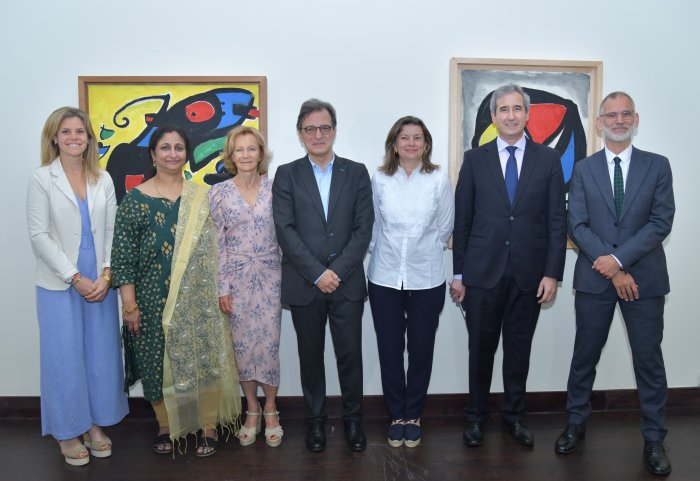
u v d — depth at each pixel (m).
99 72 2.65
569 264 2.84
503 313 2.41
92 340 2.30
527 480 2.16
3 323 2.77
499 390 2.88
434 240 2.39
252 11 2.65
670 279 2.88
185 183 2.33
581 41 2.75
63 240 2.22
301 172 2.31
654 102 2.79
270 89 2.69
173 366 2.26
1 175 2.69
